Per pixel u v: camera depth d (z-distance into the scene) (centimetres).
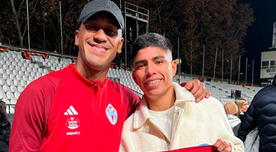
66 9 2397
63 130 146
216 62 3994
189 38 3566
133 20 2420
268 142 257
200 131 168
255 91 3550
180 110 167
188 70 3706
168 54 171
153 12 3319
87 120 153
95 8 152
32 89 143
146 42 169
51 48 2508
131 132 176
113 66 2173
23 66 1519
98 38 154
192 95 174
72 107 150
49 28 2456
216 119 173
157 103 176
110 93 176
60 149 146
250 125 278
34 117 141
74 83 154
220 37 4103
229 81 3762
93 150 153
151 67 166
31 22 2305
